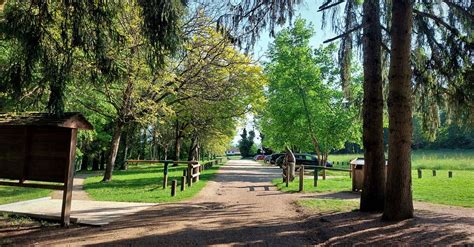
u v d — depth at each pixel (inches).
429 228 280.8
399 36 328.5
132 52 534.6
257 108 1002.7
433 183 737.0
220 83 829.2
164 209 417.4
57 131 335.9
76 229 309.1
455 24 372.5
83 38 276.2
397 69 326.3
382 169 382.6
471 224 297.6
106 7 278.1
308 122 1114.1
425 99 429.7
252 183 787.4
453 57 366.0
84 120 339.3
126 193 573.0
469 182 751.1
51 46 279.3
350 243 249.0
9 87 270.4
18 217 351.9
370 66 392.2
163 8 250.2
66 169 328.2
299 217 366.6
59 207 417.7
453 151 2255.2
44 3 268.2
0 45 384.8
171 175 975.0
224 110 995.9
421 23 389.4
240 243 259.4
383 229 283.7
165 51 279.6
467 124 390.3
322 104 1120.2
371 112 387.5
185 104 896.3
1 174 344.5
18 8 268.7
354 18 396.5
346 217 346.3
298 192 609.0
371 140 385.4
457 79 380.2
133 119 811.4
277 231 299.0
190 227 313.6
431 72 400.5
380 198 378.9
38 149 339.9
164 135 1700.3
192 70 789.2
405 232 270.4
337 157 2273.6
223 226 319.6
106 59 301.0
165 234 286.2
